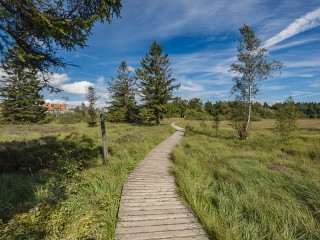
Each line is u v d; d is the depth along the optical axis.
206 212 4.38
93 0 4.47
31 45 4.89
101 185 5.33
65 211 3.52
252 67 17.72
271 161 8.88
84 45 4.86
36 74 5.45
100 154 9.70
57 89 5.64
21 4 3.62
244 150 11.96
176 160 9.20
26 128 23.77
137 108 40.28
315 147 11.91
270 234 3.58
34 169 6.88
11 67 5.07
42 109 35.59
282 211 4.21
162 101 34.59
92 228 3.08
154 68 33.94
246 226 3.82
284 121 13.93
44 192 4.63
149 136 18.94
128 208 4.56
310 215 4.18
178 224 3.94
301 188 5.26
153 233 3.62
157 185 6.12
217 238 3.46
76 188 4.60
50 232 2.90
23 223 2.95
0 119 31.77
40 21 3.88
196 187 5.69
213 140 17.00
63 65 5.40
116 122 39.41
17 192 4.87
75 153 8.88
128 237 3.49
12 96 32.22
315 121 50.88
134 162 8.96
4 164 6.75
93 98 51.97
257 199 4.71
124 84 41.16
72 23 4.18
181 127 35.00
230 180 6.15
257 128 31.69
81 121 41.34
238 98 18.44
